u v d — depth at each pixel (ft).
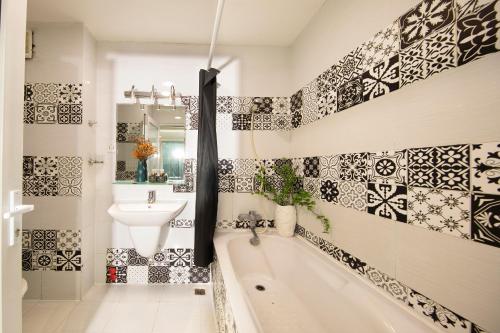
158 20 5.48
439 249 2.46
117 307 5.40
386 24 3.14
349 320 3.38
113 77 6.28
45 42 5.56
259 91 6.56
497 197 1.99
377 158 3.31
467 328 2.20
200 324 4.97
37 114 5.56
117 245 6.24
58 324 4.84
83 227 5.67
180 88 6.44
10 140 2.16
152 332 4.71
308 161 5.46
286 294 5.18
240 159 6.48
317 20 5.08
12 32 2.17
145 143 6.23
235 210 6.45
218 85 6.45
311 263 4.64
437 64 2.47
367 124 3.52
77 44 5.59
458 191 2.28
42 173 5.58
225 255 4.71
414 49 2.73
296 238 5.74
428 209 2.57
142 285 6.26
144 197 6.33
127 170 6.32
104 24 5.63
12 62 2.18
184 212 6.42
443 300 2.42
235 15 5.26
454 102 2.31
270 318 4.39
